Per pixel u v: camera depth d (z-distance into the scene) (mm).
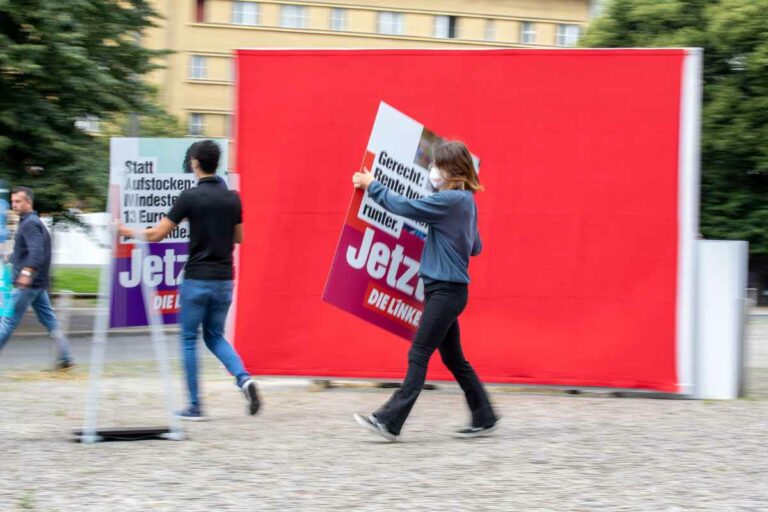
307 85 8547
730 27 28844
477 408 6574
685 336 8258
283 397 8445
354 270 8305
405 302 8250
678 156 8242
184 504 4855
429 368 8562
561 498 5016
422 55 8422
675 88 8227
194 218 6934
